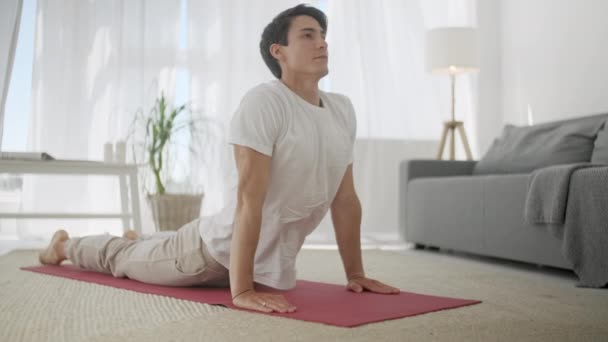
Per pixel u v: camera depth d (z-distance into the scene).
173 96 5.40
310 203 2.07
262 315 1.77
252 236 1.93
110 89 5.33
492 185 3.54
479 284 2.61
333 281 2.73
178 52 5.46
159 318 1.75
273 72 2.14
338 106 2.14
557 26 4.96
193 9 5.48
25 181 5.17
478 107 5.77
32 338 1.54
